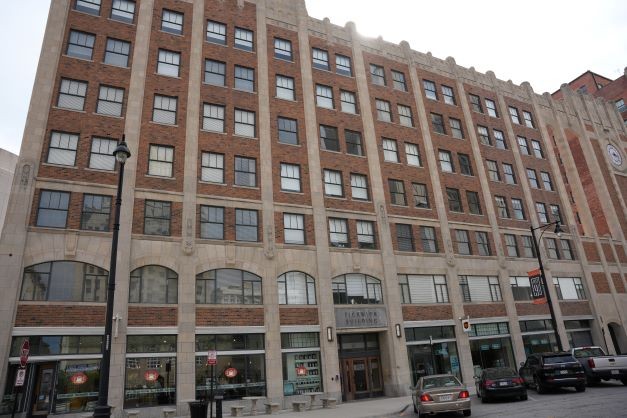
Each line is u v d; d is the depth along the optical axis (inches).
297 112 1206.9
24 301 788.0
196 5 1168.8
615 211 1784.0
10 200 827.4
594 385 871.7
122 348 823.1
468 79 1641.2
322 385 989.8
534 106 1790.1
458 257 1310.3
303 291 1046.4
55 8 1000.2
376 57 1441.9
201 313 918.4
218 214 1013.8
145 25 1082.7
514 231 1470.2
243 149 1094.4
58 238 844.6
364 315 1092.5
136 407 816.3
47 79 936.3
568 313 1460.4
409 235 1257.4
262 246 1025.5
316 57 1325.0
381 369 1115.3
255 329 954.1
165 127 1023.0
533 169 1657.2
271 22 1270.9
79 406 778.2
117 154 605.9
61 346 792.3
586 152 1865.2
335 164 1216.8
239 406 812.0
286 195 1104.2
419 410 614.9
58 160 903.7
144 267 904.3
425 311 1183.6
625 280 1668.3
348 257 1129.4
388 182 1286.9
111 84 1002.7
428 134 1419.8
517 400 740.0
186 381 858.1
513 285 1386.6
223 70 1159.6
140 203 939.3
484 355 1245.7
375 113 1354.6
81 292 836.0
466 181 1441.9
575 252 1589.6
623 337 1557.6
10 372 759.1
